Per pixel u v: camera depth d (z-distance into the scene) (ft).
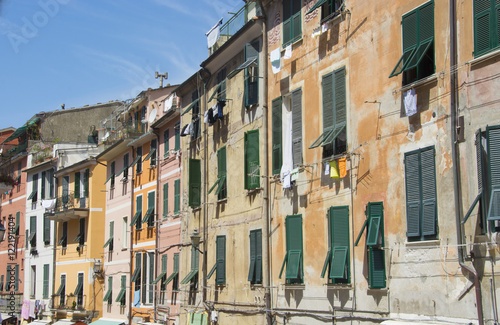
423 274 50.90
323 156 65.36
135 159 129.18
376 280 55.42
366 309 57.36
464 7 48.42
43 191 178.19
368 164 58.39
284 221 72.02
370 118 58.49
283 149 73.00
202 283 93.04
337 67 64.08
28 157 189.98
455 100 48.73
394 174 55.01
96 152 165.58
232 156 86.89
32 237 179.83
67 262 159.22
